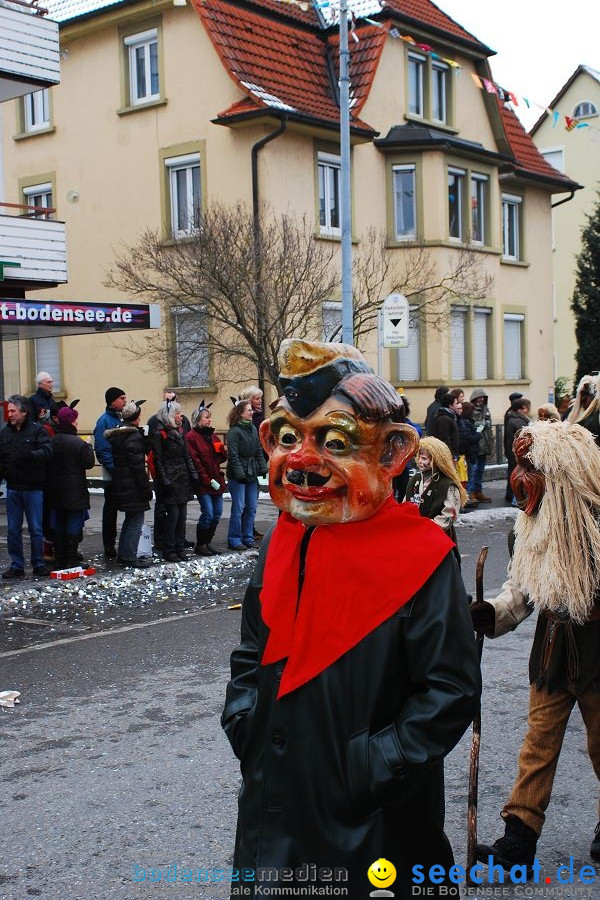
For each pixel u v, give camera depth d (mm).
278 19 21172
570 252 37750
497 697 6031
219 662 7016
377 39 21156
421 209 21703
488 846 3670
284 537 2453
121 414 11164
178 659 7137
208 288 17016
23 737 5477
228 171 19688
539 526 3455
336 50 21484
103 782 4773
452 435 14320
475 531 13586
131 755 5141
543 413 12805
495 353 24578
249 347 18172
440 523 6512
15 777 4867
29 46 14914
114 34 21375
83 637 7891
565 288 38062
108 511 11141
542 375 26781
